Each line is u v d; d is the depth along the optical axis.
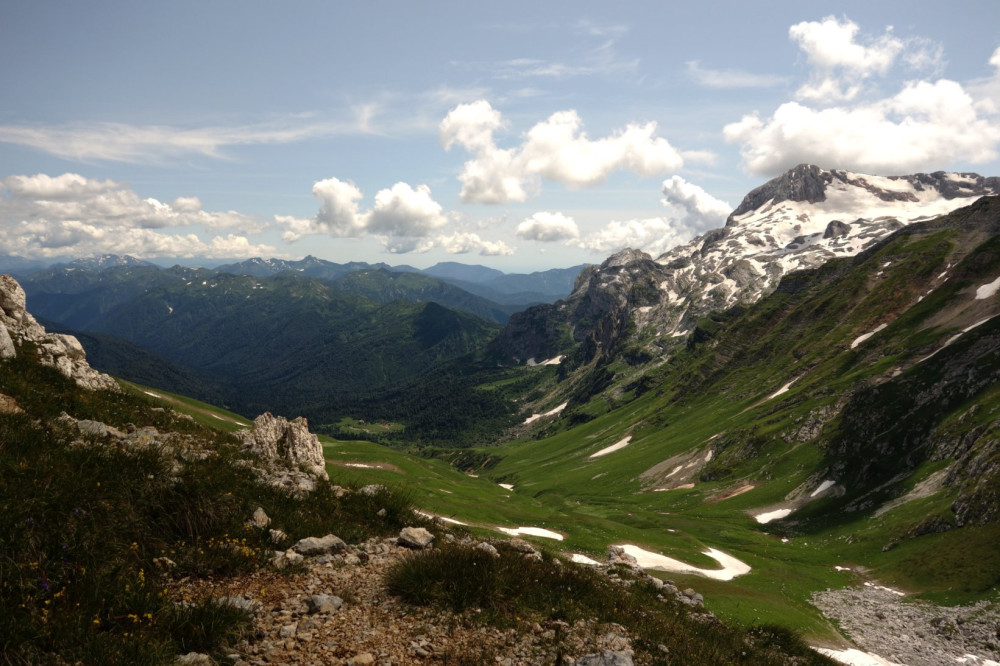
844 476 116.75
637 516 117.44
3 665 6.81
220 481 14.12
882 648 49.88
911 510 89.88
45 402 15.97
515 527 66.00
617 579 23.09
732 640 17.30
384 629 9.93
